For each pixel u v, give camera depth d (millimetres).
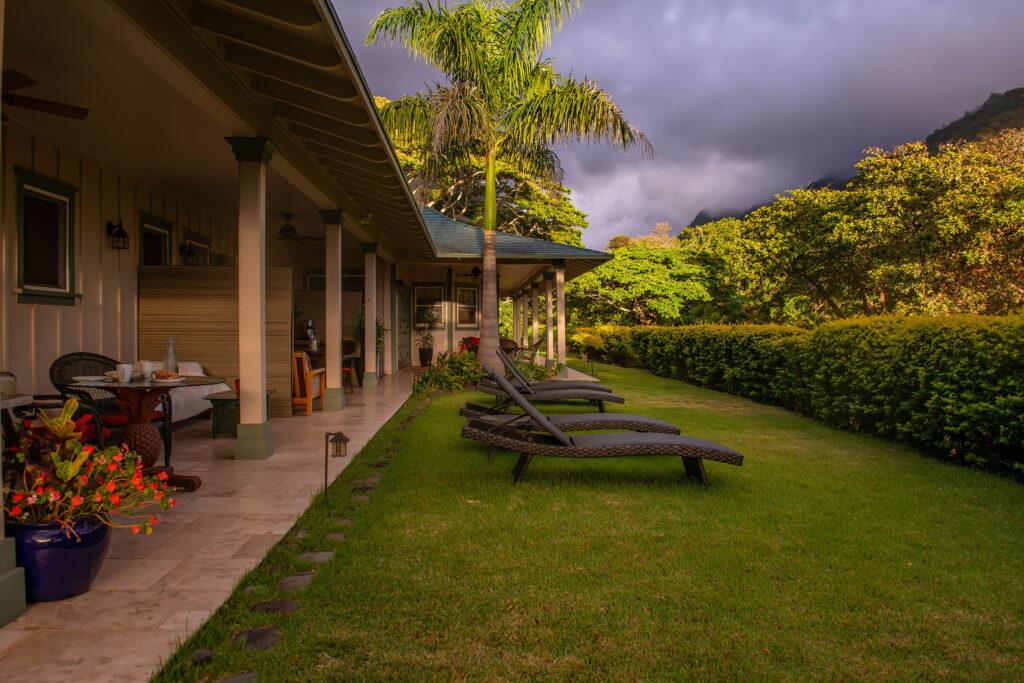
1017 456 4852
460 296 17562
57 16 3672
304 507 3859
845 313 25219
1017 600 2576
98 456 2650
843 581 2762
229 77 4441
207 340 7496
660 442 4301
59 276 6266
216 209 9852
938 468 5125
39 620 2330
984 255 16016
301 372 8008
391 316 14078
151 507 3863
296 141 6105
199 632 2244
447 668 2029
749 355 9953
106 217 7020
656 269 26609
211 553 3053
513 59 11719
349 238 12391
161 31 3482
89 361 5781
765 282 23969
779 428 7227
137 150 6516
